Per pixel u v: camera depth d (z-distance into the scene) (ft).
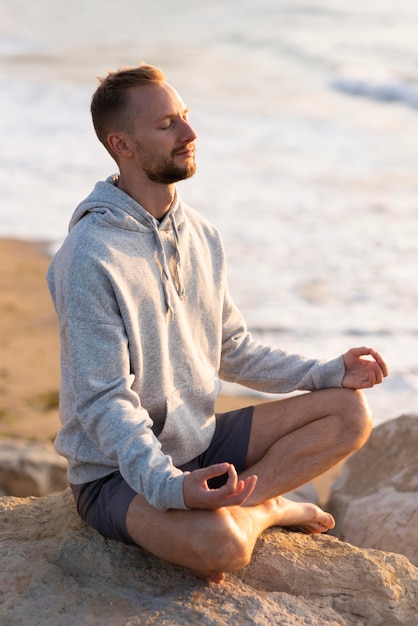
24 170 58.18
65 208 50.31
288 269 41.01
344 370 13.38
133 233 12.28
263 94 89.81
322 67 105.50
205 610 11.77
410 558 16.38
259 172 59.72
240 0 165.68
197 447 13.15
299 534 13.84
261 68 105.81
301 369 13.76
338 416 13.15
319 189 55.98
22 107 79.10
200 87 92.68
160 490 11.02
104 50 121.08
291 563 12.86
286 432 13.47
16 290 38.99
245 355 14.03
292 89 92.99
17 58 112.06
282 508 13.50
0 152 62.59
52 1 183.11
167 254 12.57
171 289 12.51
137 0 178.81
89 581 12.31
